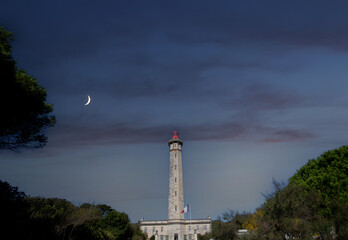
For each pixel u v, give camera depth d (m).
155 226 86.38
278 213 22.59
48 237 21.23
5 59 16.05
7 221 18.42
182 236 78.38
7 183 20.53
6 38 16.27
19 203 20.91
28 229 19.91
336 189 24.22
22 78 17.92
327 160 28.12
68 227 25.12
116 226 40.03
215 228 44.38
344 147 27.36
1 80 16.12
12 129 18.72
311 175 28.55
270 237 21.89
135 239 47.06
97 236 30.80
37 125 20.17
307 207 23.77
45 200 29.00
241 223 43.53
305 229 20.80
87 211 28.69
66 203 32.88
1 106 16.78
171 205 81.06
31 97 18.53
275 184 25.42
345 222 20.23
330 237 19.69
